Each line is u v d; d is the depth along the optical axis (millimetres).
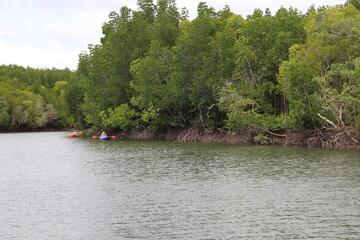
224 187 27125
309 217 19875
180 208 21969
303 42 60656
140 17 89688
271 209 21438
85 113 88750
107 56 85125
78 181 30484
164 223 19344
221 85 63781
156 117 73625
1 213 21547
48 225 19375
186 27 73312
